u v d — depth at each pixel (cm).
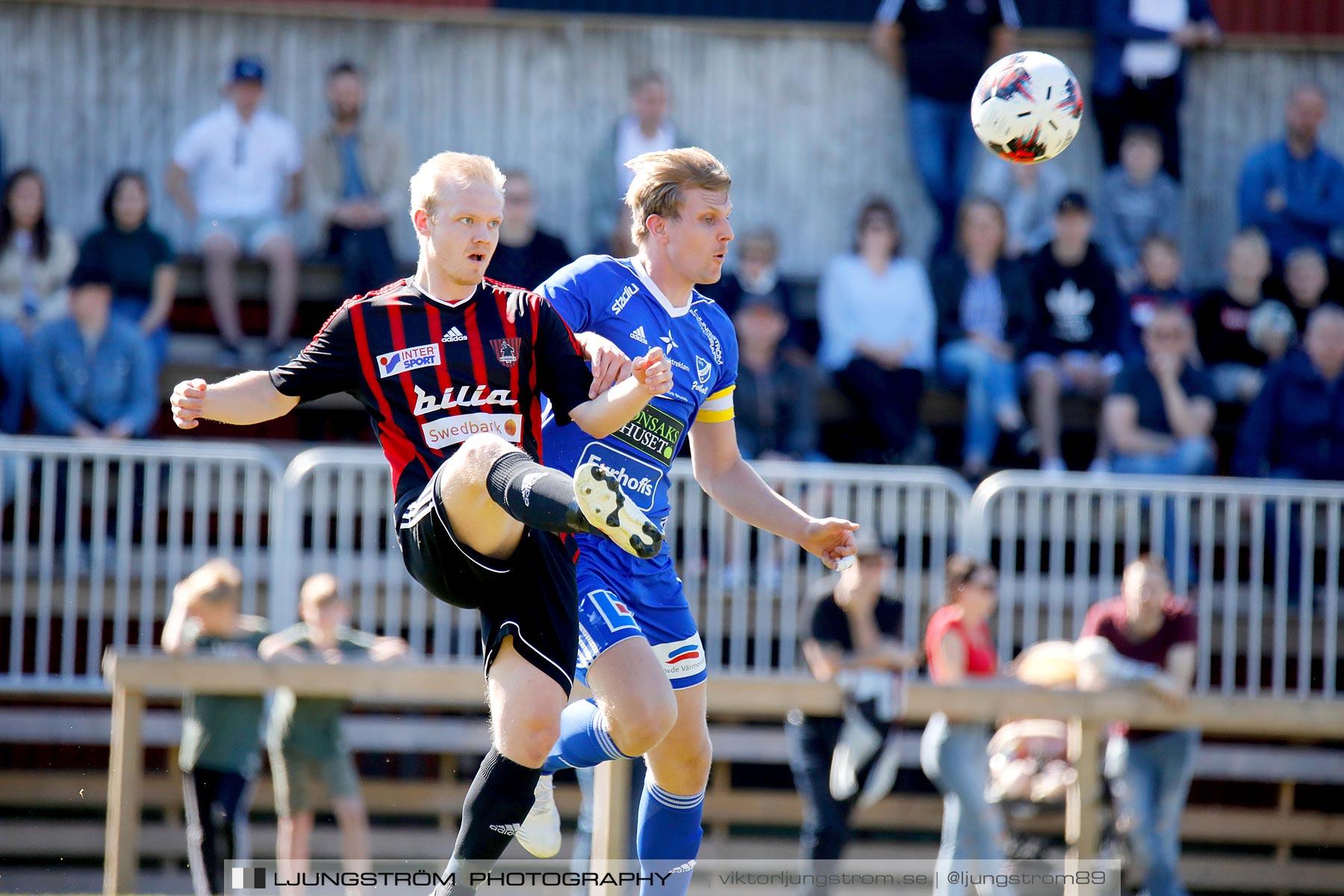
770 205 3841
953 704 2423
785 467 2841
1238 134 3922
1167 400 3228
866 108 3853
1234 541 2909
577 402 1253
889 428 3247
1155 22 3631
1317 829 3050
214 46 3700
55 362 3088
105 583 2889
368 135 3481
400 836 2867
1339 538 3081
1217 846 3175
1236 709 2475
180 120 3688
